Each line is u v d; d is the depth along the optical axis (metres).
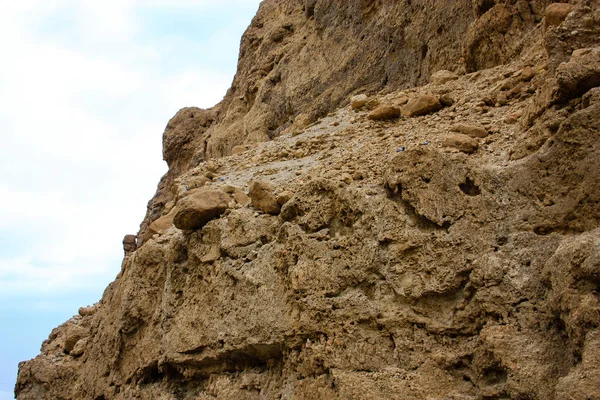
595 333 4.19
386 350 5.43
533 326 4.79
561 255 4.58
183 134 26.02
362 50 15.54
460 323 5.19
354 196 6.05
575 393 4.08
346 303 5.74
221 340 6.66
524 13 9.98
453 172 5.67
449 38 12.41
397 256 5.57
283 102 18.00
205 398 6.77
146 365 7.80
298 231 6.38
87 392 8.97
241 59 24.83
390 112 9.23
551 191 5.25
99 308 10.19
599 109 5.08
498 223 5.38
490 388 4.85
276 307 6.25
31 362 10.52
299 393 5.72
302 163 8.70
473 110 8.05
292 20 21.53
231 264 6.96
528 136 5.71
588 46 6.30
